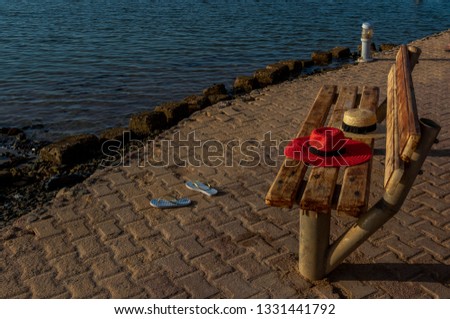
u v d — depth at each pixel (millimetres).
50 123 10828
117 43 18594
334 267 4273
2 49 17875
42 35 20219
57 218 5367
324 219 4078
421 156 3727
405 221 5141
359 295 4168
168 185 6027
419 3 28672
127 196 5785
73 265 4621
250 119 8211
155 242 4922
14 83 13797
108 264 4625
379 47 16781
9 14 25688
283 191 3998
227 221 5246
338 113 5641
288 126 7879
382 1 29562
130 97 12539
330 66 15094
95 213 5441
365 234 4035
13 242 4969
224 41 18766
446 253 4641
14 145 9531
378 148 6758
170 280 4402
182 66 15398
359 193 3934
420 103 8633
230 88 13102
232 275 4441
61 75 14547
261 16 24406
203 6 28047
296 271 4465
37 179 7309
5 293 4285
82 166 7539
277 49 17656
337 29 21172
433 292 4176
